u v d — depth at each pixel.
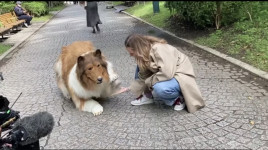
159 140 3.86
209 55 7.41
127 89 5.59
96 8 12.84
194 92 4.46
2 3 18.34
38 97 5.67
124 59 7.89
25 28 16.39
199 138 3.86
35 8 22.38
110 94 5.05
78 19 20.47
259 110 4.47
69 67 4.94
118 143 3.85
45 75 7.10
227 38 8.06
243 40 7.43
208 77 5.97
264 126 4.04
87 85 4.53
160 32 11.12
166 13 14.39
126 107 4.91
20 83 6.63
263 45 6.88
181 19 11.43
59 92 5.87
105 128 4.26
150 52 4.39
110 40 10.87
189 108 4.49
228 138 3.82
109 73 4.71
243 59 6.60
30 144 3.22
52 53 9.55
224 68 6.39
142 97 4.95
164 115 4.52
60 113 4.88
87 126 4.36
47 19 21.52
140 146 3.75
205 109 4.61
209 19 9.29
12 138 3.11
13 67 8.16
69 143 3.93
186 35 9.73
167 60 4.31
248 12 8.62
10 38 12.99
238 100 4.84
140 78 4.73
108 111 4.80
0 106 3.55
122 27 13.77
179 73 4.43
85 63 4.40
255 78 5.68
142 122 4.36
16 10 17.06
